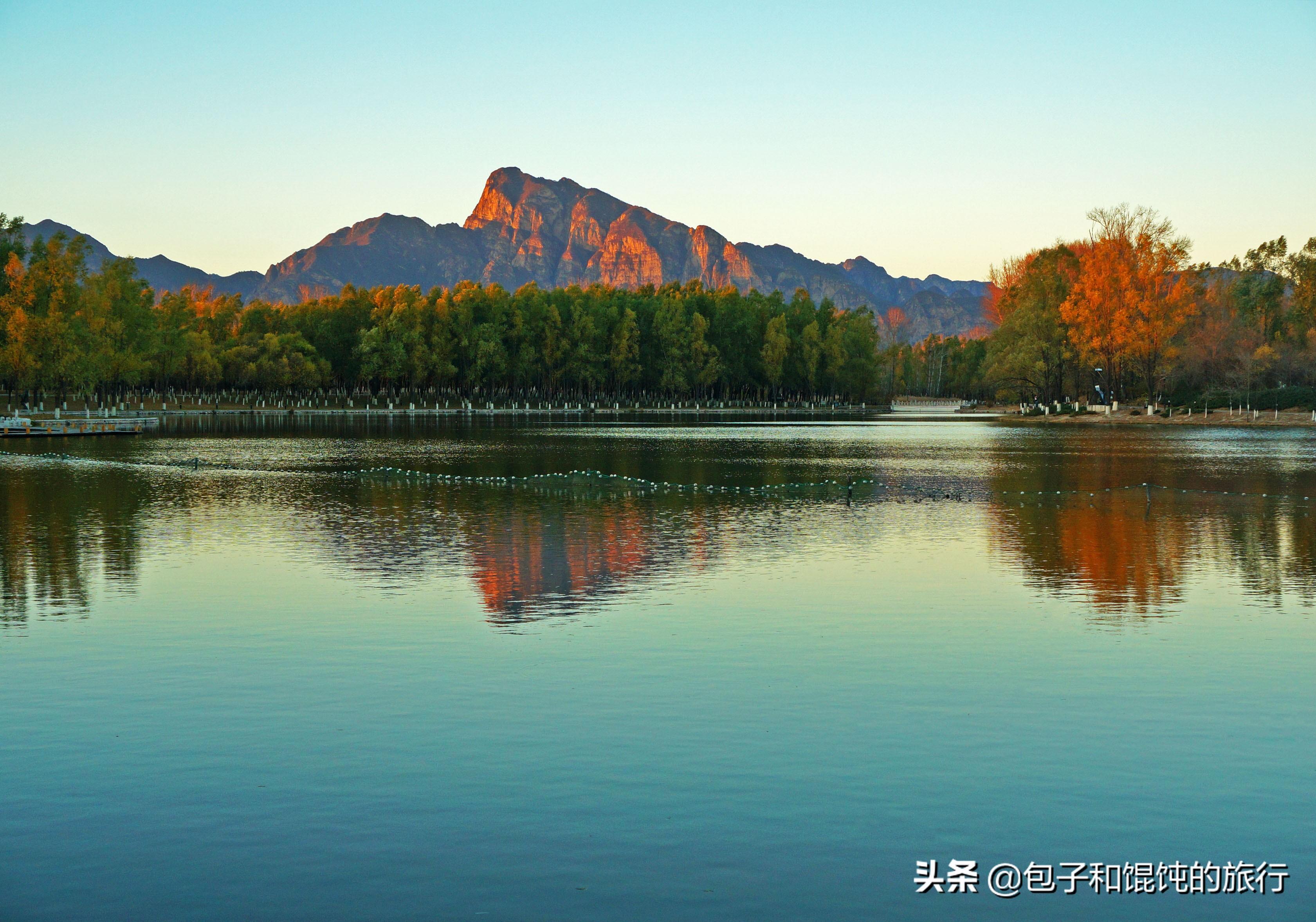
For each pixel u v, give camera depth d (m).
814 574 27.80
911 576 27.61
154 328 169.00
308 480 56.03
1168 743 14.71
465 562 29.55
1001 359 163.88
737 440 102.06
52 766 13.79
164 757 14.10
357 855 11.40
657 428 132.38
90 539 34.09
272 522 38.62
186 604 23.64
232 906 10.42
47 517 39.75
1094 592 25.34
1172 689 17.20
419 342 197.50
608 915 10.27
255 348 194.88
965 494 49.91
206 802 12.69
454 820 12.21
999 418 168.12
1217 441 98.06
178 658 18.97
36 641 20.17
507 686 17.25
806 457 76.44
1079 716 15.83
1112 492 50.59
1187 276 154.00
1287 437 104.25
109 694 16.81
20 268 140.12
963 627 21.58
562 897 10.59
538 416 178.25
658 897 10.59
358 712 15.95
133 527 37.06
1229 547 32.88
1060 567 29.00
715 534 35.84
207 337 194.12
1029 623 21.86
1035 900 10.60
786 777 13.47
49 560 29.84
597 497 48.16
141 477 58.09
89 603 23.75
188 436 104.88
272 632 20.95
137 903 10.46
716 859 11.34
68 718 15.67
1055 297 161.38
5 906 10.38
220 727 15.28
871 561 30.02
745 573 28.03
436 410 191.75
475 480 56.50
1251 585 26.36
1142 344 139.12
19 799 12.77
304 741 14.70
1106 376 147.75
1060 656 19.23
